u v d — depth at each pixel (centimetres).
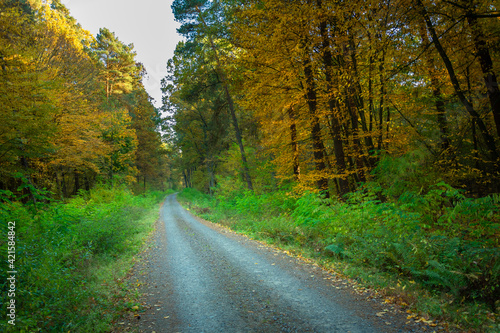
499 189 818
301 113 1197
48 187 1961
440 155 877
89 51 2645
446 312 375
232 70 1288
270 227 1036
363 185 890
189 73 1903
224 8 1569
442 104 961
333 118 986
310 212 921
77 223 974
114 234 998
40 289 470
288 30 855
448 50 827
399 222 630
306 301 459
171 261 802
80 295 484
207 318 428
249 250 856
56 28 1512
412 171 793
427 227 616
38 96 941
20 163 1148
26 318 384
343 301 446
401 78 942
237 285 564
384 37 826
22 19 1242
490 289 399
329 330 362
